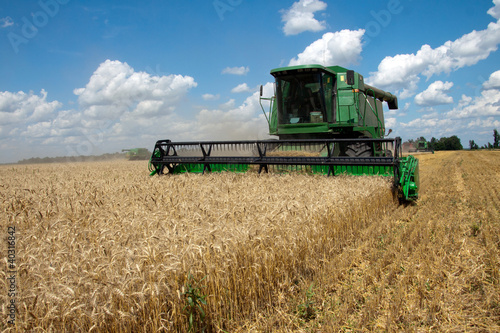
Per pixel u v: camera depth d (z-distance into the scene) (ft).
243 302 11.96
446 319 11.64
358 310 12.51
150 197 19.62
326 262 15.70
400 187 29.07
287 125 37.27
